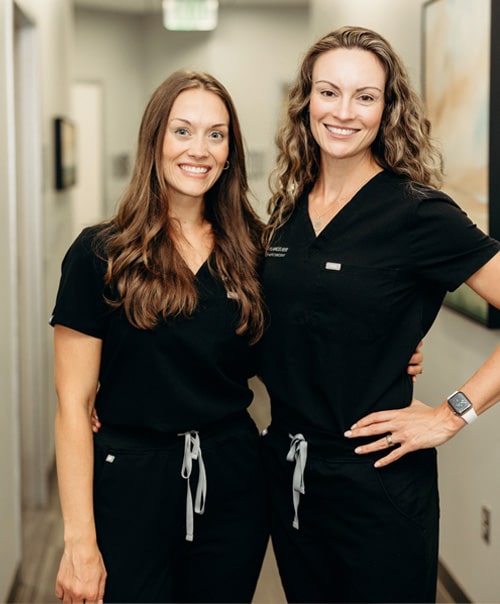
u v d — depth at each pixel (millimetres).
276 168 1804
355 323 1606
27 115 3479
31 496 3543
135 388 1646
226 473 1695
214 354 1650
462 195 2469
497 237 2195
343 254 1618
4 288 2605
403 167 1657
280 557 1777
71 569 1621
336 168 1673
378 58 1611
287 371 1669
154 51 8523
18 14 3156
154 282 1598
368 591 1651
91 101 8477
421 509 1652
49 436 3771
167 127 1620
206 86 1632
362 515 1630
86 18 8336
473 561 2496
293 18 8156
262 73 8180
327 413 1646
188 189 1630
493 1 2145
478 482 2449
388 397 1644
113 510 1651
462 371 2553
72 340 1642
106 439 1673
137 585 1672
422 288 1643
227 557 1724
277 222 1743
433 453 1710
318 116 1627
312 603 1755
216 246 1692
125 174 8664
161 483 1656
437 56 2689
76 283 1619
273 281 1678
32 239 3500
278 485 1737
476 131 2311
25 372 3506
